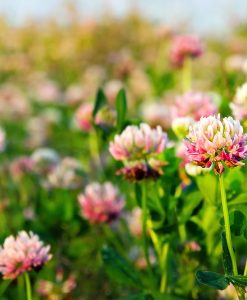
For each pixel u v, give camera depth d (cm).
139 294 45
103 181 63
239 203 42
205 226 45
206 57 127
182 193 45
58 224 57
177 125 45
